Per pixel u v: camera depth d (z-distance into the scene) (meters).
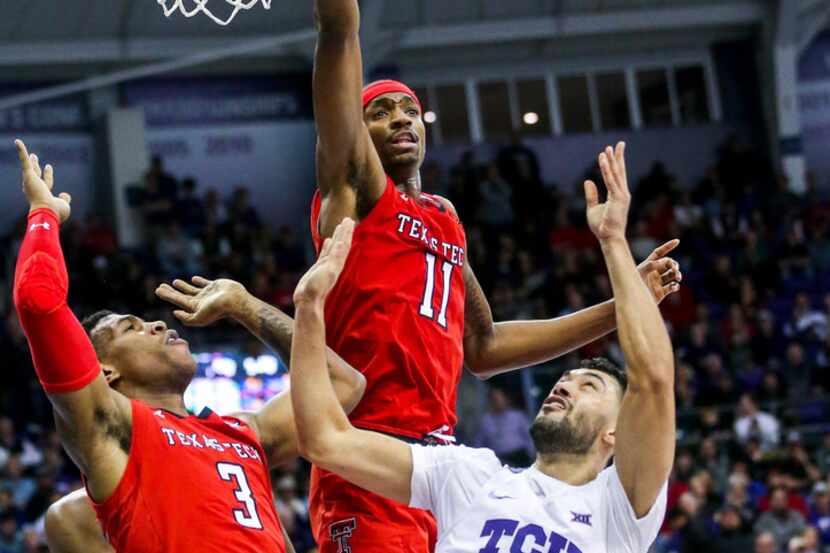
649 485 6.36
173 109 31.70
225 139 31.95
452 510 6.53
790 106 32.88
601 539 6.38
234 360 23.17
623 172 6.71
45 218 6.75
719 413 22.59
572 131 33.62
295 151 32.34
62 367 6.47
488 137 33.28
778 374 24.14
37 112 30.77
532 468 6.74
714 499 19.92
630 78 33.91
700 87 33.97
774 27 32.88
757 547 18.36
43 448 21.45
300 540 19.06
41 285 6.45
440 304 7.41
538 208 30.16
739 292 27.86
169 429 6.84
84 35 30.25
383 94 7.65
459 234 7.65
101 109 31.17
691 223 30.17
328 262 6.52
